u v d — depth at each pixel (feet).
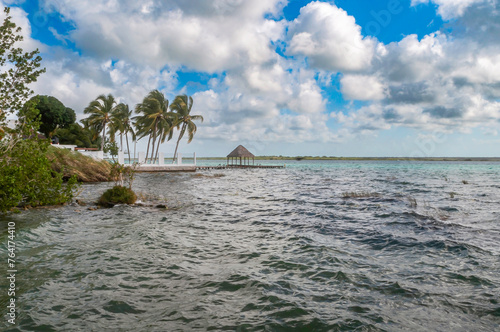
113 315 14.16
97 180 90.58
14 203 36.42
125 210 43.04
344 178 116.37
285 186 84.38
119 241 27.02
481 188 73.56
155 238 28.22
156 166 158.92
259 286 17.52
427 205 47.16
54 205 44.91
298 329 13.03
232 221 36.83
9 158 39.14
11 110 40.57
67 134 174.70
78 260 21.79
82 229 31.35
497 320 13.82
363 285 17.72
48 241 26.55
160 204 46.93
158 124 176.76
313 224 34.78
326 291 16.90
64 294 16.29
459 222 34.88
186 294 16.49
